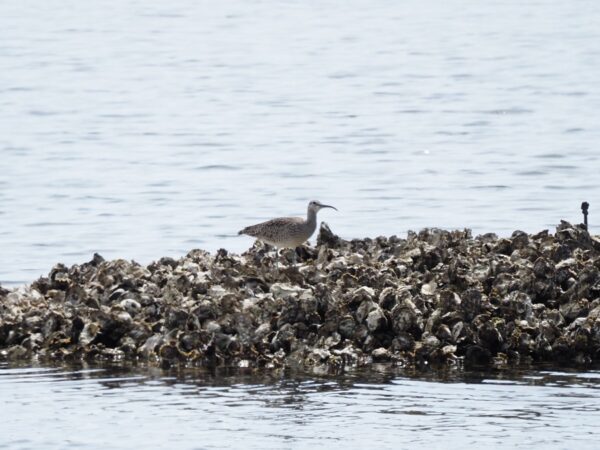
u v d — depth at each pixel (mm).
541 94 71438
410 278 23219
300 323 21906
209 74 84312
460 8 121938
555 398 19219
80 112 67750
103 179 48312
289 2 129500
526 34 100938
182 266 24594
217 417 18484
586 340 21375
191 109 69312
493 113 65438
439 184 46312
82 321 22453
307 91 76125
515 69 82312
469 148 55125
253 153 54688
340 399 19297
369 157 53312
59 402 19281
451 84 77125
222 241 36781
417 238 25812
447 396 19406
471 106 68188
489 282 23047
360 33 105375
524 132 59156
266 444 17312
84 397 19531
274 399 19344
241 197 44406
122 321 22344
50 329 22516
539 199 42875
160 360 21641
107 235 37812
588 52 89000
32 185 47000
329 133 60312
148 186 46812
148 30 108375
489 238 26172
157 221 40094
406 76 81438
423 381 20203
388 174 48844
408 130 60781
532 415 18438
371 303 21875
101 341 22312
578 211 40562
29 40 100500
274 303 22234
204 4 127375
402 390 19734
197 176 49031
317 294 22125
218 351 21625
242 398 19406
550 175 47844
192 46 98875
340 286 22828
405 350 21422
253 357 21484
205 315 22141
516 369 20875
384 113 66750
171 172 50000
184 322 22141
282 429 17922
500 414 18500
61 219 40531
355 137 58938
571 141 56031
